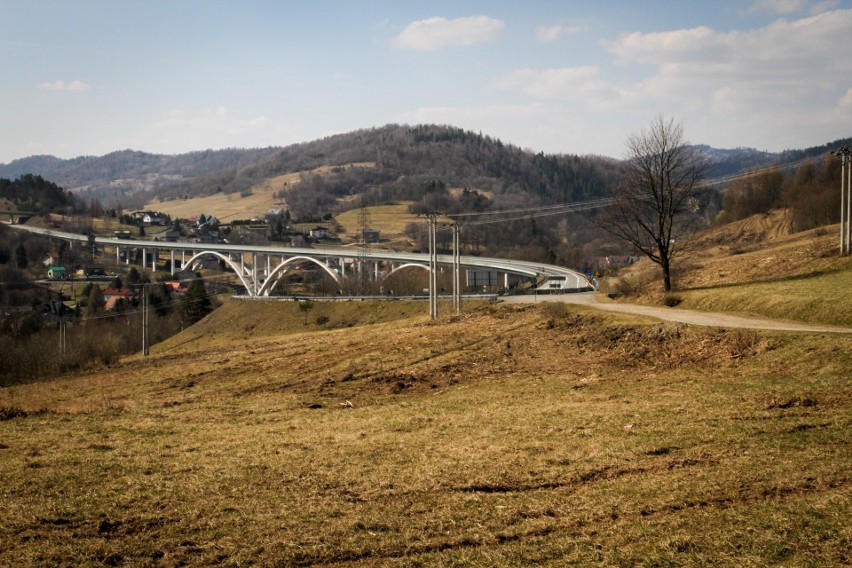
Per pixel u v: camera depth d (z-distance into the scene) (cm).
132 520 1638
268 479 1914
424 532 1505
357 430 2512
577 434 2197
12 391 5234
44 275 17250
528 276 11619
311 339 6656
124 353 10394
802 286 4628
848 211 5566
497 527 1516
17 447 2444
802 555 1277
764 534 1365
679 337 3616
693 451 1911
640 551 1345
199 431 2688
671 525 1448
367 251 14975
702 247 11000
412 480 1839
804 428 2022
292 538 1496
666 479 1709
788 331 3288
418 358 4331
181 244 17588
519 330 4897
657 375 3088
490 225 18375
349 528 1538
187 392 4134
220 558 1424
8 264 17438
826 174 10475
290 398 3466
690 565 1275
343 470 1966
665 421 2238
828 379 2536
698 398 2523
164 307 14000
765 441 1934
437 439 2277
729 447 1911
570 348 4066
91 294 14075
